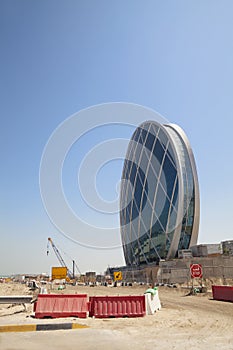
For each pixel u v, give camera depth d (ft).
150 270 213.05
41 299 49.34
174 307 65.62
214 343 30.76
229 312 55.93
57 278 284.00
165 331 37.60
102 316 48.88
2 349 28.58
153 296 58.75
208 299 85.56
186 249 248.52
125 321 45.37
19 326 39.24
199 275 112.68
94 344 30.63
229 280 150.30
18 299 57.36
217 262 176.86
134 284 199.21
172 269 171.94
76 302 49.90
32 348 28.96
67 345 30.19
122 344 30.58
